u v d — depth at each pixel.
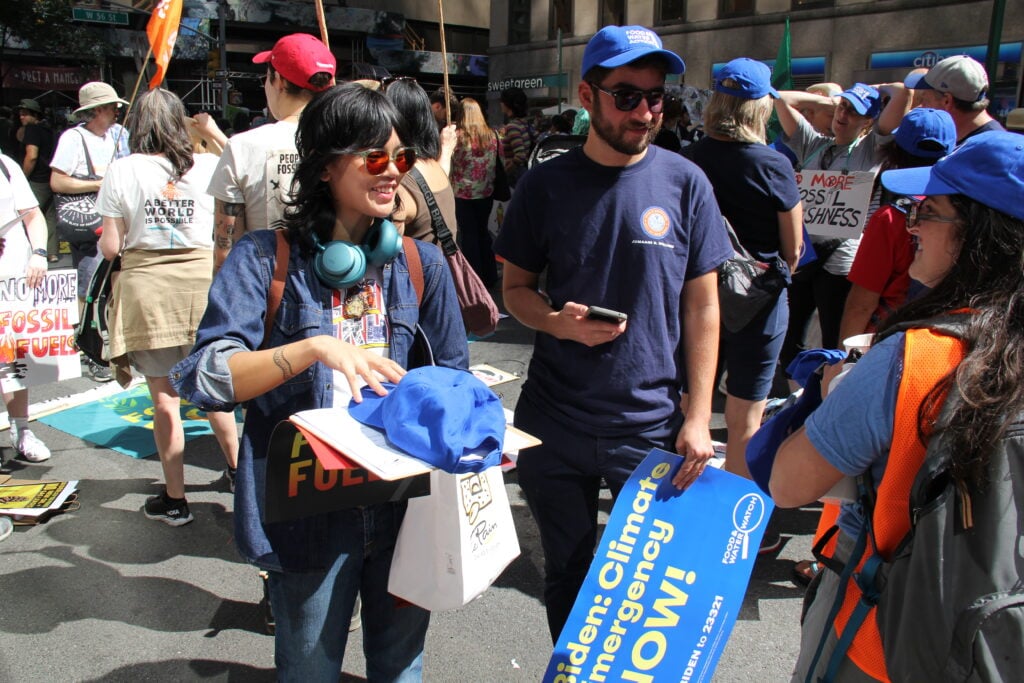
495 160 7.46
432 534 1.86
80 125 5.89
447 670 2.87
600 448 2.36
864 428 1.42
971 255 1.39
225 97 20.69
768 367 3.39
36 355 4.38
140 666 2.85
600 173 2.32
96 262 6.03
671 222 2.29
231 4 26.81
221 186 3.08
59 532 3.74
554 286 2.41
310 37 3.14
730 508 2.11
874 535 1.47
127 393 5.54
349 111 1.74
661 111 2.24
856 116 4.59
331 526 1.88
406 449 1.60
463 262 3.26
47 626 3.06
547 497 2.47
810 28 20.64
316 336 1.71
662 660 2.10
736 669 2.87
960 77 4.09
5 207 4.11
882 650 1.45
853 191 4.28
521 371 6.01
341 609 1.92
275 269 1.84
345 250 1.81
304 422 1.62
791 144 5.02
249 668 2.86
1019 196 1.34
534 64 26.77
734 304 3.14
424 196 3.18
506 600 3.30
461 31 33.00
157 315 3.59
